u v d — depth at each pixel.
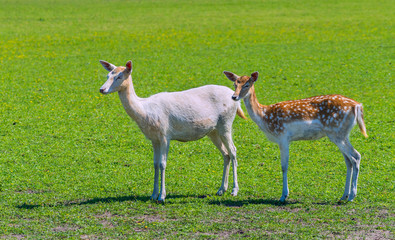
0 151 29.97
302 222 19.33
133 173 26.80
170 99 22.33
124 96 21.42
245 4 114.31
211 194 23.38
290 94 44.56
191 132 22.52
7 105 40.22
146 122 21.73
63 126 35.41
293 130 21.53
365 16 91.56
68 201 22.39
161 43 70.19
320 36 73.25
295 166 27.78
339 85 47.16
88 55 62.31
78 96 43.81
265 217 19.83
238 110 23.83
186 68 55.03
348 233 18.17
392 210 20.50
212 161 28.94
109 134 33.84
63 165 27.92
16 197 22.81
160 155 22.05
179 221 19.55
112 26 85.88
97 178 25.88
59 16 98.38
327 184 24.66
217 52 63.56
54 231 18.69
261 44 68.38
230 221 19.53
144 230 18.75
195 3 118.31
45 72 52.97
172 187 24.55
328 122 21.27
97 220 19.78
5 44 68.25
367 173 26.17
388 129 34.12
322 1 115.19
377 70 52.31
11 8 110.12
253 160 29.08
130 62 20.88
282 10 103.62
